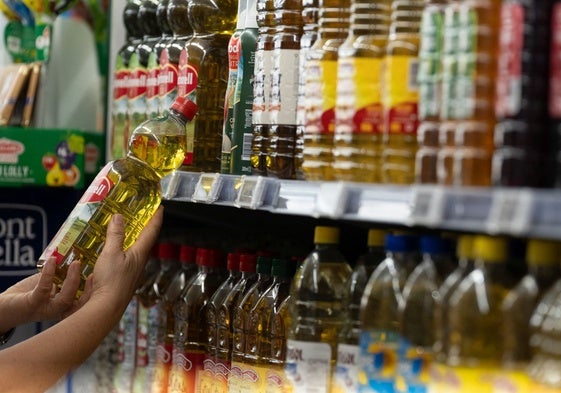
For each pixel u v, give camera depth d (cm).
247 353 253
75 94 380
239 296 264
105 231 262
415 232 233
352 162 196
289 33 232
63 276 258
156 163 272
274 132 232
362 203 182
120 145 337
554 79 156
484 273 171
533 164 158
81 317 246
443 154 170
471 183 165
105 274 252
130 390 324
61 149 352
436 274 189
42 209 370
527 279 167
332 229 223
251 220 316
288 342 220
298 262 250
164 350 302
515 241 178
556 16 155
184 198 261
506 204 150
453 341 172
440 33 175
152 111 310
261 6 241
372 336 199
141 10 332
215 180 244
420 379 188
